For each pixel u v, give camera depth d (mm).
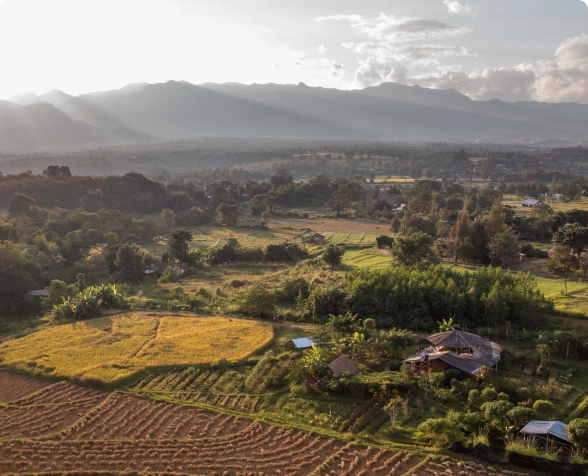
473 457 33469
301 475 32250
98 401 42719
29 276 83875
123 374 46594
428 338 49938
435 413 39250
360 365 47312
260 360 49375
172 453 34812
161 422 38656
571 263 73750
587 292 73125
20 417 39875
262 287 68750
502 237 94625
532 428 34375
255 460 33812
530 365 47594
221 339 56219
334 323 59688
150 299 75438
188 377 46781
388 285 64688
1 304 78375
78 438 36750
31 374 47875
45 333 59562
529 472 31672
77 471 32875
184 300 73688
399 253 84875
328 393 42688
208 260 109188
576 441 32562
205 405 41344
